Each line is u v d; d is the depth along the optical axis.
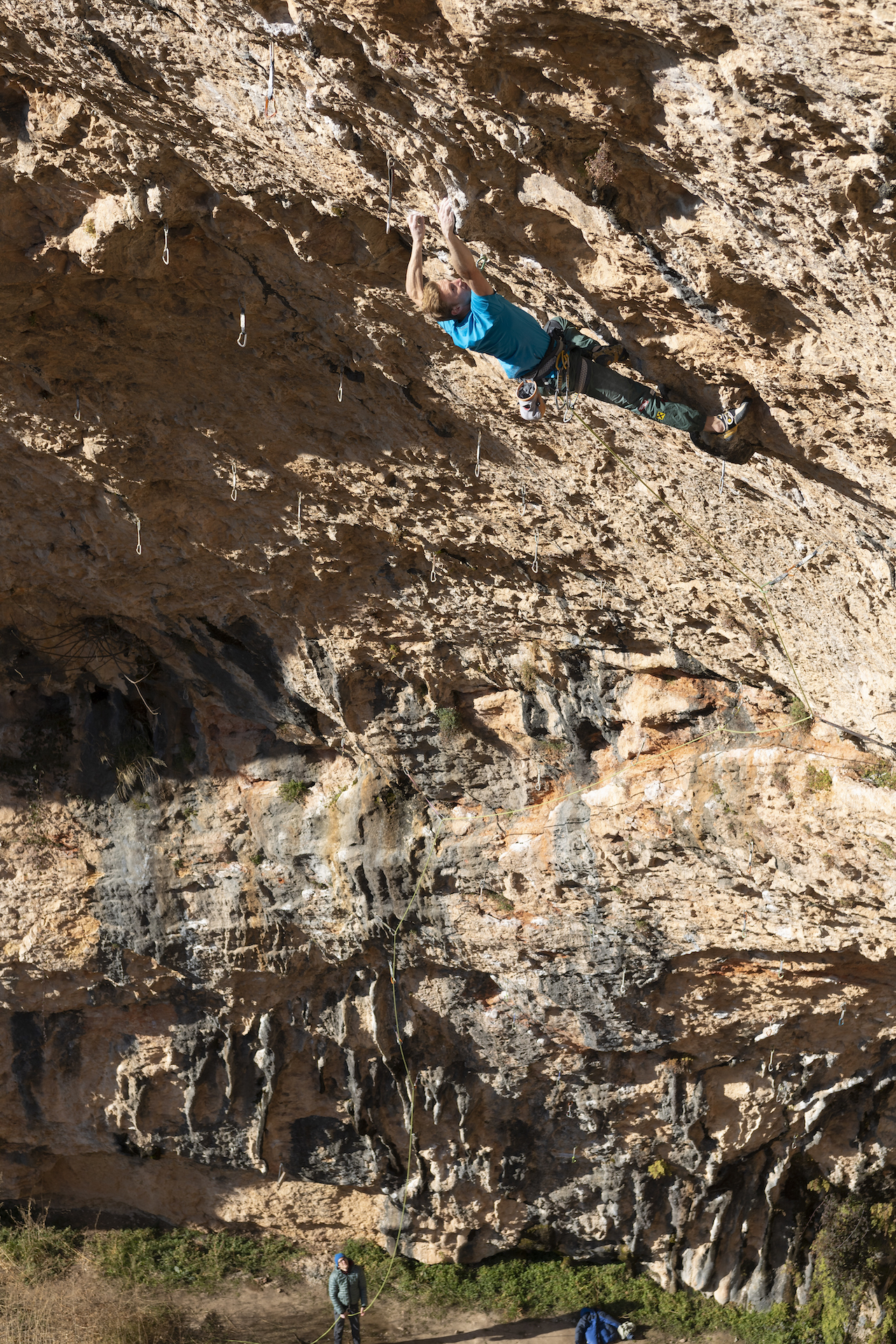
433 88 5.14
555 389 6.22
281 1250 20.31
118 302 9.19
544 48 4.57
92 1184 20.48
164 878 17.03
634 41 4.37
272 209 7.28
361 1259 20.00
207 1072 18.50
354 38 5.09
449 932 16.28
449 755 15.19
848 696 10.44
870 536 7.61
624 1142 18.30
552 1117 18.42
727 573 9.77
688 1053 17.02
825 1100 17.09
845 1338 18.53
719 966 15.33
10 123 7.57
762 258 5.25
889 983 14.73
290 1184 19.78
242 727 16.59
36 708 16.77
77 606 15.05
